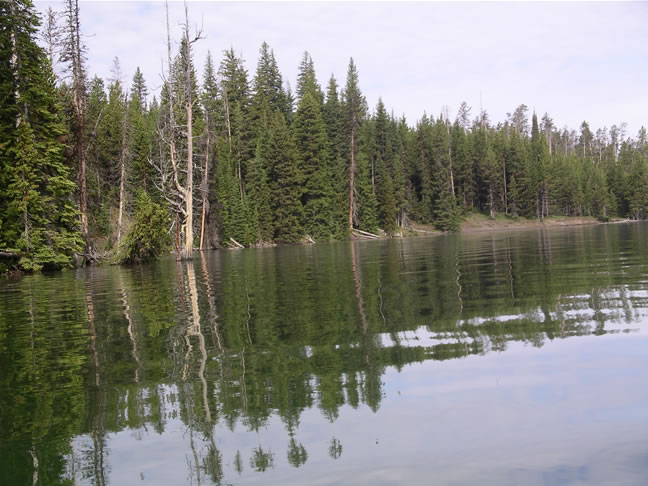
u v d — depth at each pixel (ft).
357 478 9.72
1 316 32.91
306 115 210.59
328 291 37.24
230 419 13.07
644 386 13.71
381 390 14.61
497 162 286.25
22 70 81.66
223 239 176.96
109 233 126.31
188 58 100.53
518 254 66.44
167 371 17.71
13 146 79.77
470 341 19.70
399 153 261.85
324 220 206.18
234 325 25.44
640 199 297.94
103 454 11.45
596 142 479.00
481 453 10.50
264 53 261.03
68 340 24.02
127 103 135.33
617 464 9.73
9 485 10.16
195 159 155.02
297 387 15.26
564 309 25.07
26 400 15.37
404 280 41.91
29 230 78.59
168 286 46.96
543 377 14.96
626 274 37.93
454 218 244.22
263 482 9.77
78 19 96.68
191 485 9.82
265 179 193.16
